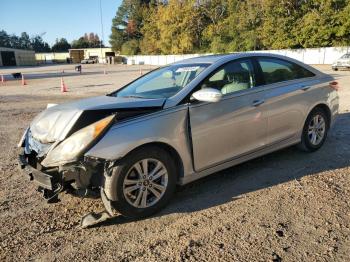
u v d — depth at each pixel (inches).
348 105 386.6
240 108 172.9
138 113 146.3
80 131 138.3
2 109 498.9
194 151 158.9
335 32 1610.5
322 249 120.3
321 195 159.5
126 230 140.4
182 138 154.3
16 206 165.9
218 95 149.9
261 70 190.2
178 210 154.0
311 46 1731.1
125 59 3681.1
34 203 168.7
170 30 2807.6
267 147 189.8
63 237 137.6
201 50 2669.8
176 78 177.6
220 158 169.0
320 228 133.0
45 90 821.2
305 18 1708.9
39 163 148.7
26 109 490.3
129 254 124.2
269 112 185.9
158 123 147.3
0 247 131.8
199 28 2696.9
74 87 885.8
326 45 1680.6
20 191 184.4
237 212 148.8
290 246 122.9
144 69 2094.0
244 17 2145.7
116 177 139.3
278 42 1850.4
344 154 212.4
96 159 135.1
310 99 208.2
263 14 1990.7
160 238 133.2
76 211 158.9
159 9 3029.0
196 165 160.7
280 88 193.3
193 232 135.7
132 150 141.9
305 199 156.6
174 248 126.0
